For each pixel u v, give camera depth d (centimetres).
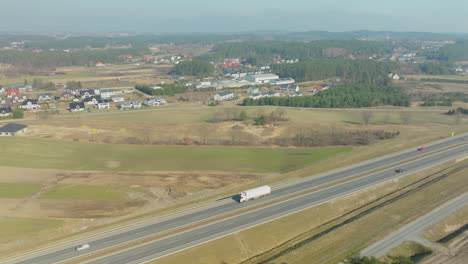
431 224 6347
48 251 5600
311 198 7462
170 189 7938
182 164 9538
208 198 7481
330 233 6088
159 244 5806
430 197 7431
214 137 12144
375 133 12381
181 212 6869
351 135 12212
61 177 8512
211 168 9262
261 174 8862
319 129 12950
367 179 8438
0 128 12300
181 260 5403
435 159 9762
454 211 6806
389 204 7138
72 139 11812
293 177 8631
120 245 5769
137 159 9919
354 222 6450
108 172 8894
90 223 6444
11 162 9438
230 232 6166
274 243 5950
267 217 6681
